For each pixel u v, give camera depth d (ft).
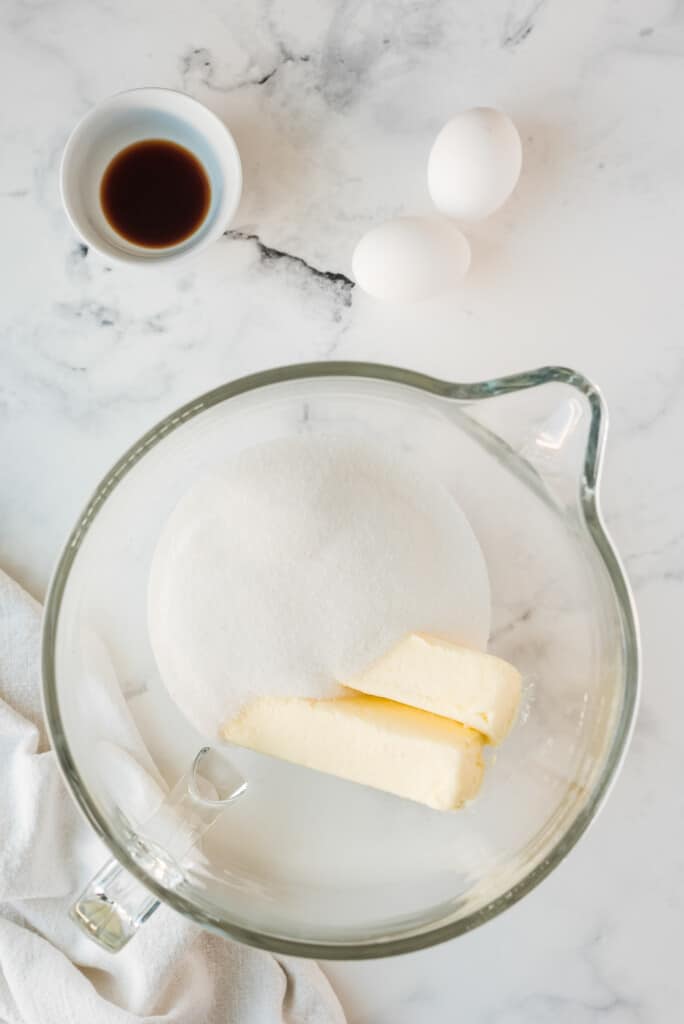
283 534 2.31
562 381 2.23
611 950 2.62
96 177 2.58
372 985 2.64
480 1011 2.63
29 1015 2.54
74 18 2.62
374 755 2.23
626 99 2.60
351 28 2.61
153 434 2.31
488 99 2.61
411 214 2.61
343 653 2.28
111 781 2.39
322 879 2.43
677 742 2.60
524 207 2.61
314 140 2.62
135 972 2.54
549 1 2.60
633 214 2.60
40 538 2.65
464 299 2.61
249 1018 2.58
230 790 2.38
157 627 2.39
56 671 2.29
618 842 2.62
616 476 2.61
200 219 2.60
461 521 2.44
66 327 2.64
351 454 2.43
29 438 2.65
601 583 2.33
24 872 2.54
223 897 2.35
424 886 2.40
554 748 2.39
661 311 2.60
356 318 2.62
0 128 2.63
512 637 2.45
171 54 2.62
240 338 2.63
